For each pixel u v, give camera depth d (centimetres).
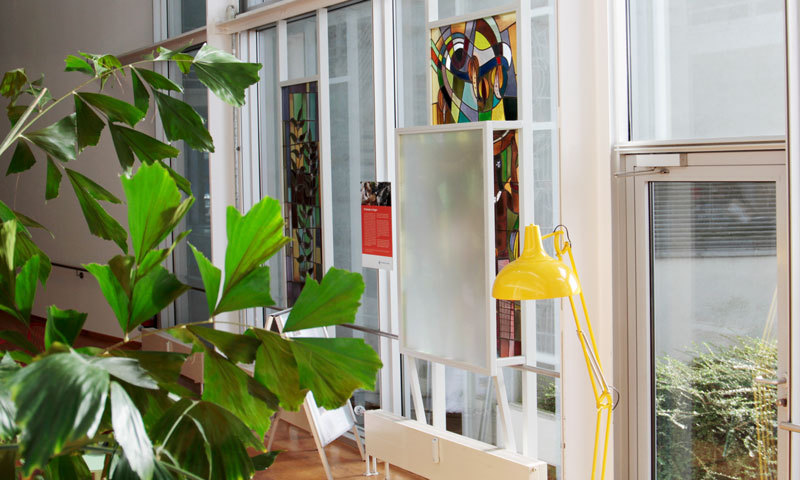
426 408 517
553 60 419
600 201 382
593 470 334
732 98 334
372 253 523
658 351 373
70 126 120
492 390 467
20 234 112
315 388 90
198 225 758
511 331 417
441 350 443
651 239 371
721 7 335
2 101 1116
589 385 391
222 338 90
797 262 293
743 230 335
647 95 368
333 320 90
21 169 140
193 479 75
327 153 571
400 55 514
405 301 462
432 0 465
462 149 420
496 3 439
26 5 1034
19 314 89
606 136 376
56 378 56
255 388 91
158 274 89
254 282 92
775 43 317
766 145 319
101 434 81
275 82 627
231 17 651
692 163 347
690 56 349
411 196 452
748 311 336
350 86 550
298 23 592
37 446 54
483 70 425
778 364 319
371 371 89
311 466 530
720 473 351
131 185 83
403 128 448
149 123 792
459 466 440
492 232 402
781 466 316
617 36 372
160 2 797
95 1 896
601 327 387
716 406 351
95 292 931
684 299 360
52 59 989
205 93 710
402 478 501
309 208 591
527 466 398
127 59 823
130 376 63
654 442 379
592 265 385
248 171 655
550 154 425
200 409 84
